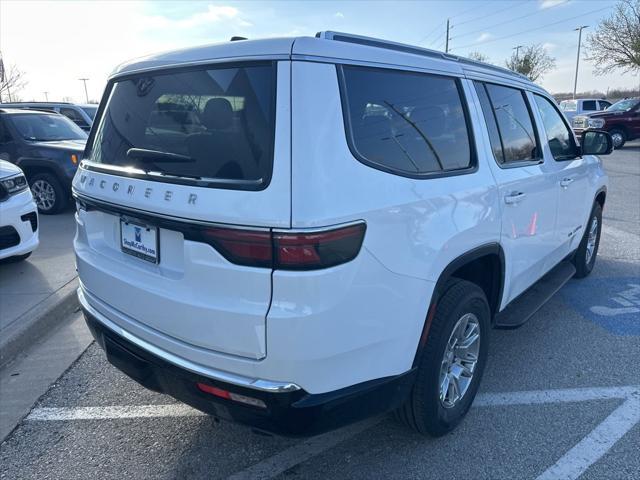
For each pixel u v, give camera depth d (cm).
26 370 379
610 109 2066
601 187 538
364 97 233
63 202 888
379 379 235
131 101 272
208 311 212
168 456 287
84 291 301
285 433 218
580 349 402
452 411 296
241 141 213
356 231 210
